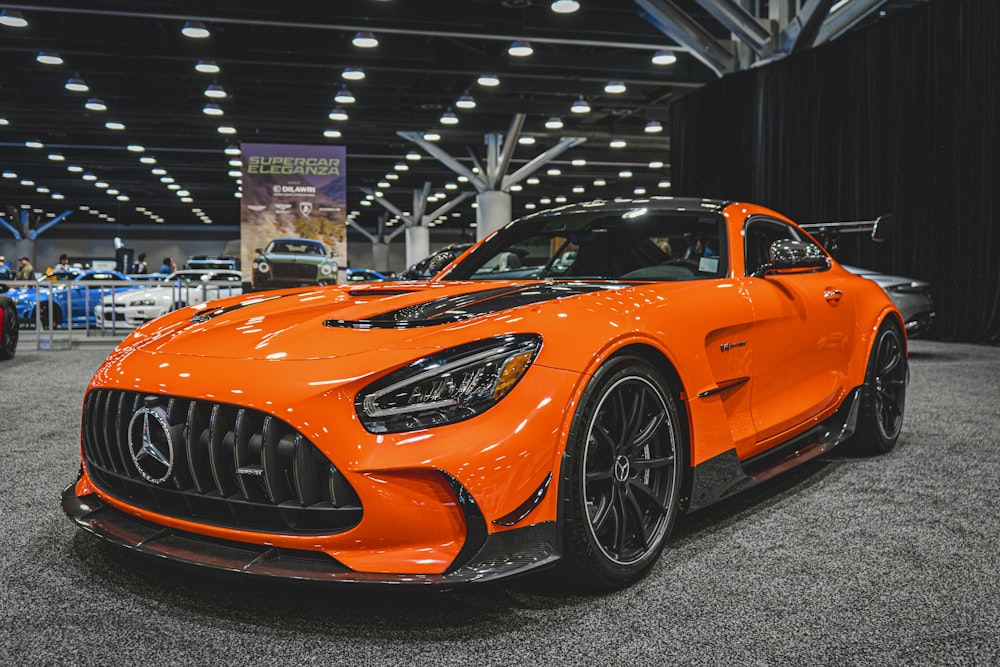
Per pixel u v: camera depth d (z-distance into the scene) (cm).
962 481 285
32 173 2650
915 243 906
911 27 890
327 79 1354
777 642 159
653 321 201
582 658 153
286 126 1844
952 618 170
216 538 175
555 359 174
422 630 166
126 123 1823
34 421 424
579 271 291
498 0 1038
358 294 261
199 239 4134
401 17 1031
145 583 192
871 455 327
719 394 222
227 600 181
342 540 160
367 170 2512
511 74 1340
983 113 833
